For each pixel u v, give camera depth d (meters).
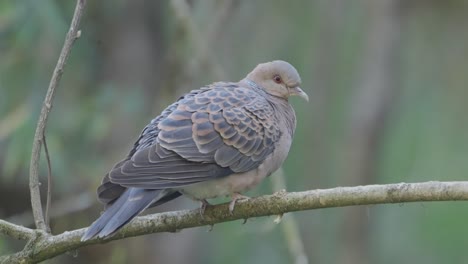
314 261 16.78
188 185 7.77
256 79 9.31
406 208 16.62
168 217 7.62
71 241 7.51
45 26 12.84
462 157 16.47
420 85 16.86
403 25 16.27
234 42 15.59
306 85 16.23
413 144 16.78
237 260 15.67
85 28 14.30
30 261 7.59
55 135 12.88
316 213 16.91
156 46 15.35
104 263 14.27
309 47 16.11
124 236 7.55
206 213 7.72
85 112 13.66
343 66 16.73
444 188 6.79
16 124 12.64
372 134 15.92
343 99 16.77
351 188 7.09
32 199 7.73
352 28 16.59
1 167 14.19
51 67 13.60
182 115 7.96
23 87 13.46
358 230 15.97
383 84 15.97
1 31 13.52
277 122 8.51
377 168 16.06
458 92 16.56
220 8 13.77
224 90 8.45
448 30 16.52
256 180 8.30
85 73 14.55
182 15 12.86
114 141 14.25
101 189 7.21
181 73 13.25
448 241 16.31
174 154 7.70
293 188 16.14
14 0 12.75
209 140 7.89
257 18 15.74
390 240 16.84
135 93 14.19
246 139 8.09
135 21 15.23
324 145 16.28
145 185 7.33
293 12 15.91
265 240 15.56
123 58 15.09
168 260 15.06
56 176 12.74
